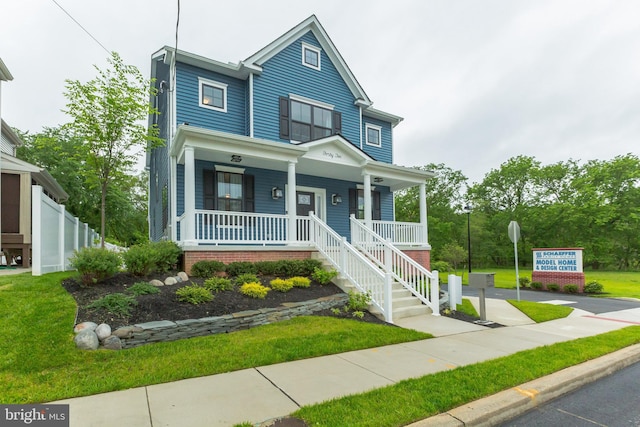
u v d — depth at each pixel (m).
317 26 13.35
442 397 3.28
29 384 3.40
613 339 5.77
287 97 12.57
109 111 9.69
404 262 8.84
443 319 7.25
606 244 30.08
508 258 37.12
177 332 5.05
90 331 4.50
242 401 3.21
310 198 13.32
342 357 4.62
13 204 12.10
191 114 10.98
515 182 37.84
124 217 25.94
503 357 4.66
